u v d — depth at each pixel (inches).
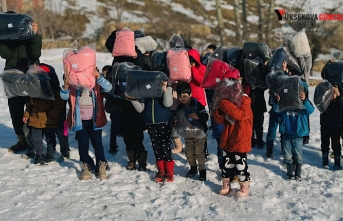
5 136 327.0
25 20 261.9
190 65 252.1
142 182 239.1
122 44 278.7
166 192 225.0
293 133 236.8
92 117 237.9
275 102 242.2
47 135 265.3
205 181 239.8
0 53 275.0
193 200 211.0
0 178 243.9
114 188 229.8
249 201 213.2
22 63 256.5
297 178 239.8
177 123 237.3
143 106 239.1
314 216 193.9
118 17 1064.2
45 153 281.6
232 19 1169.4
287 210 204.8
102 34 1067.9
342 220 193.6
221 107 213.3
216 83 239.0
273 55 269.6
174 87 257.0
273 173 252.2
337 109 251.0
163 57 281.6
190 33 1066.1
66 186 233.6
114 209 205.6
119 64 250.1
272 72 249.4
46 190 227.3
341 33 925.2
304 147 300.7
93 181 240.7
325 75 258.5
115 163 270.2
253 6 1230.3
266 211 203.3
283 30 984.9
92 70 222.4
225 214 200.8
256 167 261.7
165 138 237.3
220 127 250.2
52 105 261.0
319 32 902.4
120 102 256.5
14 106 278.7
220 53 301.6
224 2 1264.8
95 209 206.4
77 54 219.9
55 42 992.9
